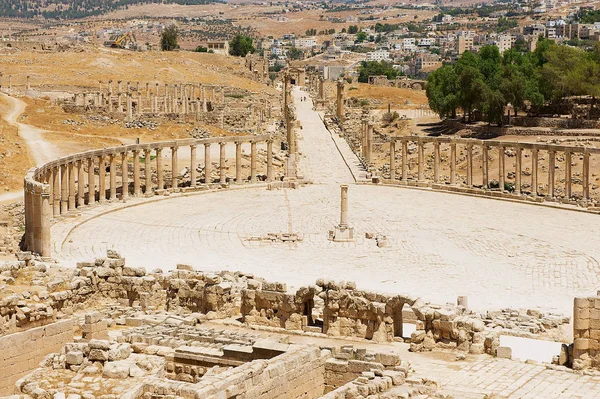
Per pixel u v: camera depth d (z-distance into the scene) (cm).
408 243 13700
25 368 6494
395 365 6400
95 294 8844
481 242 13750
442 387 6488
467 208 16400
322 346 6725
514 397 6475
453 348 7550
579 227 14800
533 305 10319
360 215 15625
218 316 8569
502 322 8925
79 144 18350
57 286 8369
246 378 5525
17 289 8144
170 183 18025
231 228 14538
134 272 8969
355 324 7975
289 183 18112
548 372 7112
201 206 16225
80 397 5572
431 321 7606
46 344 6600
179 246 13225
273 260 12550
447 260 12700
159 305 8919
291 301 8206
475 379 6825
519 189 17288
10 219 14000
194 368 6256
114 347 6094
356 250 13275
